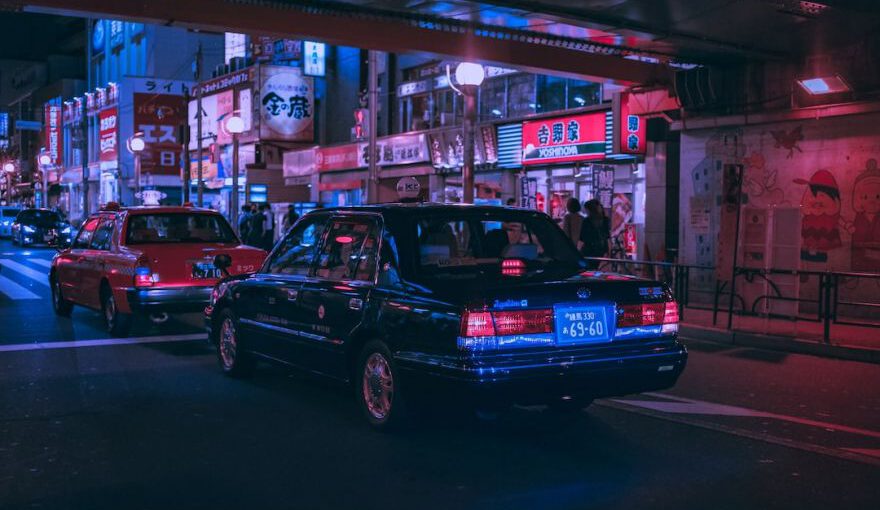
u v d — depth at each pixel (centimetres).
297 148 3884
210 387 827
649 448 609
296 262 765
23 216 3778
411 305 600
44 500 498
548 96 2248
